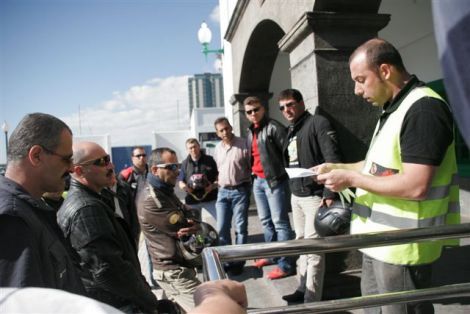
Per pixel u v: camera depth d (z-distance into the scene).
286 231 4.05
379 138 1.78
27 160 1.56
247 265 4.83
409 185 1.55
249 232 6.13
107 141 16.94
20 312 0.57
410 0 6.35
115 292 2.05
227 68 10.07
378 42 1.75
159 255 2.94
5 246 1.29
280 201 4.04
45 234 1.44
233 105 8.56
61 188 1.68
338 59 3.61
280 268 4.14
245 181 4.76
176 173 3.07
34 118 1.60
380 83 1.73
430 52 6.85
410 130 1.59
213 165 5.72
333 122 3.62
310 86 3.71
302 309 1.49
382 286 1.80
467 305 3.04
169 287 2.95
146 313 2.17
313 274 3.22
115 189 3.76
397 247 1.71
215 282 0.85
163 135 17.38
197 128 17.05
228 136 4.75
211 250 1.39
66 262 1.57
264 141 4.00
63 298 0.59
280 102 3.46
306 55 3.74
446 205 1.67
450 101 0.45
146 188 3.01
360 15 3.53
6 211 1.31
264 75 7.82
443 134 1.55
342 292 3.55
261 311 1.47
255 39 6.68
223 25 10.62
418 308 1.87
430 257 1.72
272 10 5.06
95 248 2.00
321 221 2.75
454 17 0.43
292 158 3.53
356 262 3.63
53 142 1.59
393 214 1.73
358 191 2.03
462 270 3.78
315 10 3.54
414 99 1.63
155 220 2.93
